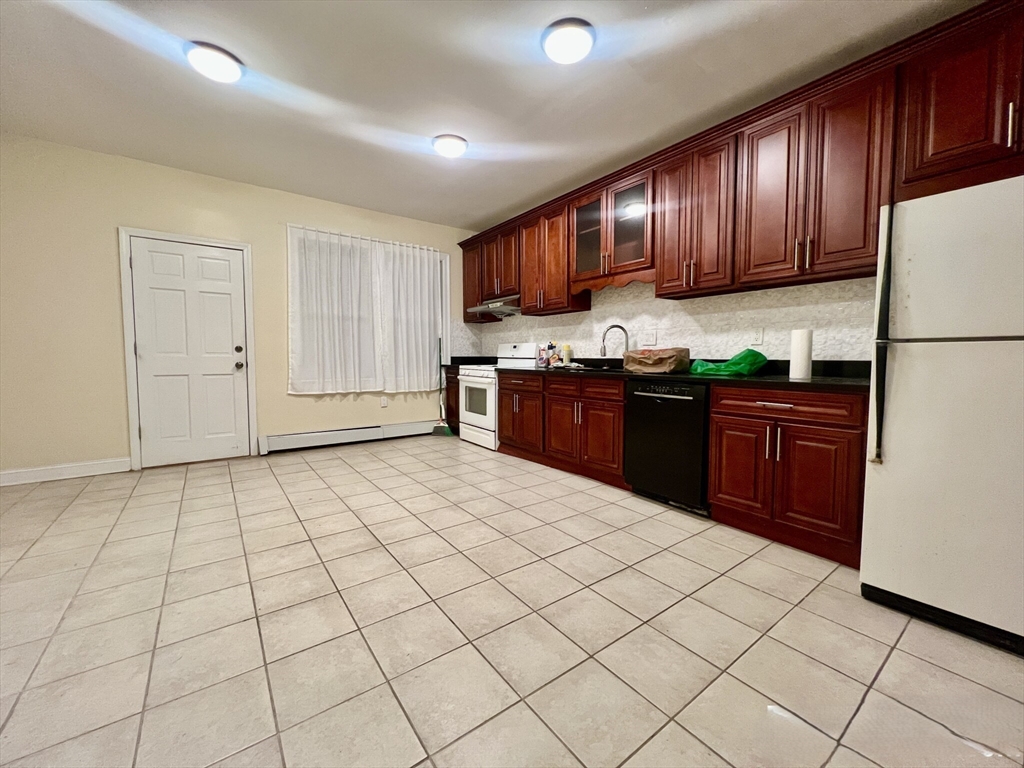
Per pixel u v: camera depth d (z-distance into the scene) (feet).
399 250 14.98
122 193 10.55
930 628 4.75
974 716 3.57
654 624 4.79
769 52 6.57
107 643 4.44
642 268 9.85
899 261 4.95
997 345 4.37
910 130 6.01
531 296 13.16
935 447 4.76
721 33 6.15
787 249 7.37
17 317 9.62
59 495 9.05
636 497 9.02
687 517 7.93
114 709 3.61
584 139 9.36
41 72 7.14
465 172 11.19
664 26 6.01
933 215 4.71
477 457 12.64
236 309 12.19
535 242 12.94
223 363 12.09
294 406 13.29
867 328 7.45
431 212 14.61
